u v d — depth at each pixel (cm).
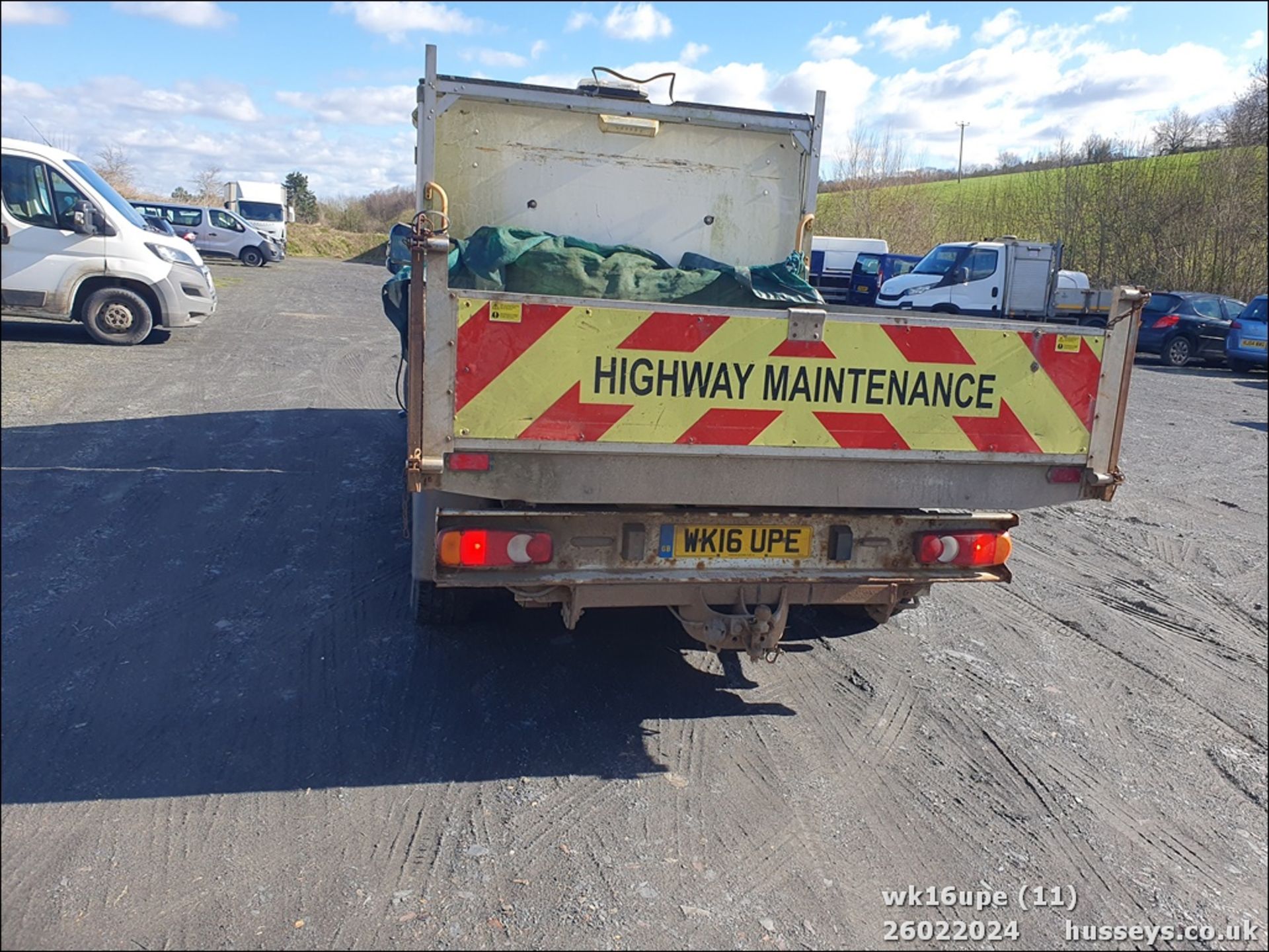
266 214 3966
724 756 380
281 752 360
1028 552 684
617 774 362
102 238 1181
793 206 553
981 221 3525
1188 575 651
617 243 536
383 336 1523
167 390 980
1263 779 389
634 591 378
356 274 3195
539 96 506
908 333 367
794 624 528
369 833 315
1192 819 357
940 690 453
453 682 425
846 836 332
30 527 567
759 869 311
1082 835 342
